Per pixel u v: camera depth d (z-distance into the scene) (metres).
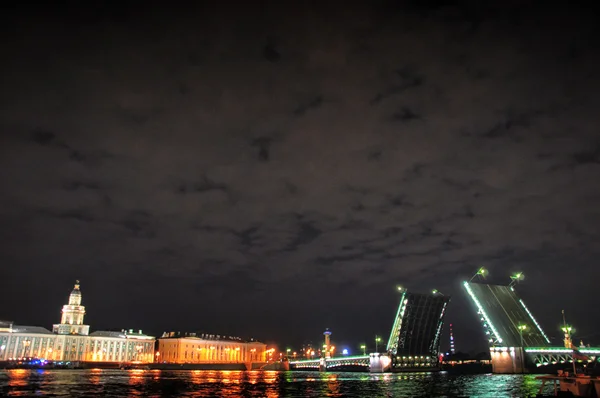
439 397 62.56
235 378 113.06
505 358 115.56
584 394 49.81
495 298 116.38
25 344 182.00
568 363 114.62
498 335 115.50
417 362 142.62
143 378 105.62
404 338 133.75
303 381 101.62
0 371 134.12
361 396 65.06
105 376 112.56
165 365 182.50
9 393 62.19
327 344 181.12
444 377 116.75
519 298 119.12
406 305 125.81
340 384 90.50
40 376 106.00
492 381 95.19
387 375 130.50
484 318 116.06
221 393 67.81
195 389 74.38
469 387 79.44
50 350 186.88
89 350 195.38
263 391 72.56
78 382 85.81
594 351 107.12
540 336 119.62
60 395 60.53
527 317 119.00
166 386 79.75
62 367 169.12
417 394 67.50
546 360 116.06
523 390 72.06
